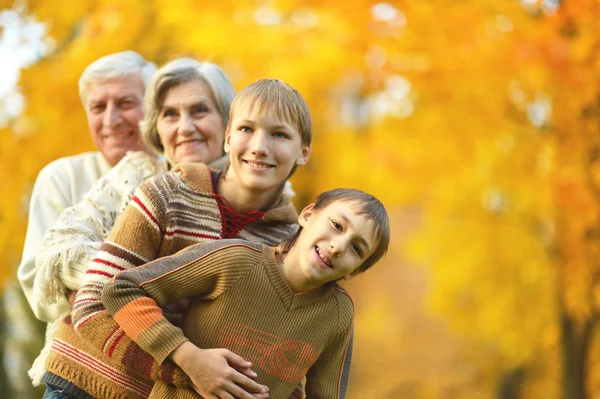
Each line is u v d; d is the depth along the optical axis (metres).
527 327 7.87
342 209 2.45
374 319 15.24
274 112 2.54
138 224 2.56
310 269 2.41
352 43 5.80
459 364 12.47
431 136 6.65
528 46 5.44
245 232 2.69
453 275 8.04
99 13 5.75
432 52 5.74
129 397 2.56
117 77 3.41
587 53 5.38
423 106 6.42
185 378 2.36
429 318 15.09
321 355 2.60
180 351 2.33
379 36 5.74
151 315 2.35
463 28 5.61
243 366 2.35
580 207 5.77
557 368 7.76
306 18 5.85
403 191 7.43
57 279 2.86
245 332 2.40
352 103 7.48
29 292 3.21
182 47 5.79
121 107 3.43
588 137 5.72
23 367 7.23
